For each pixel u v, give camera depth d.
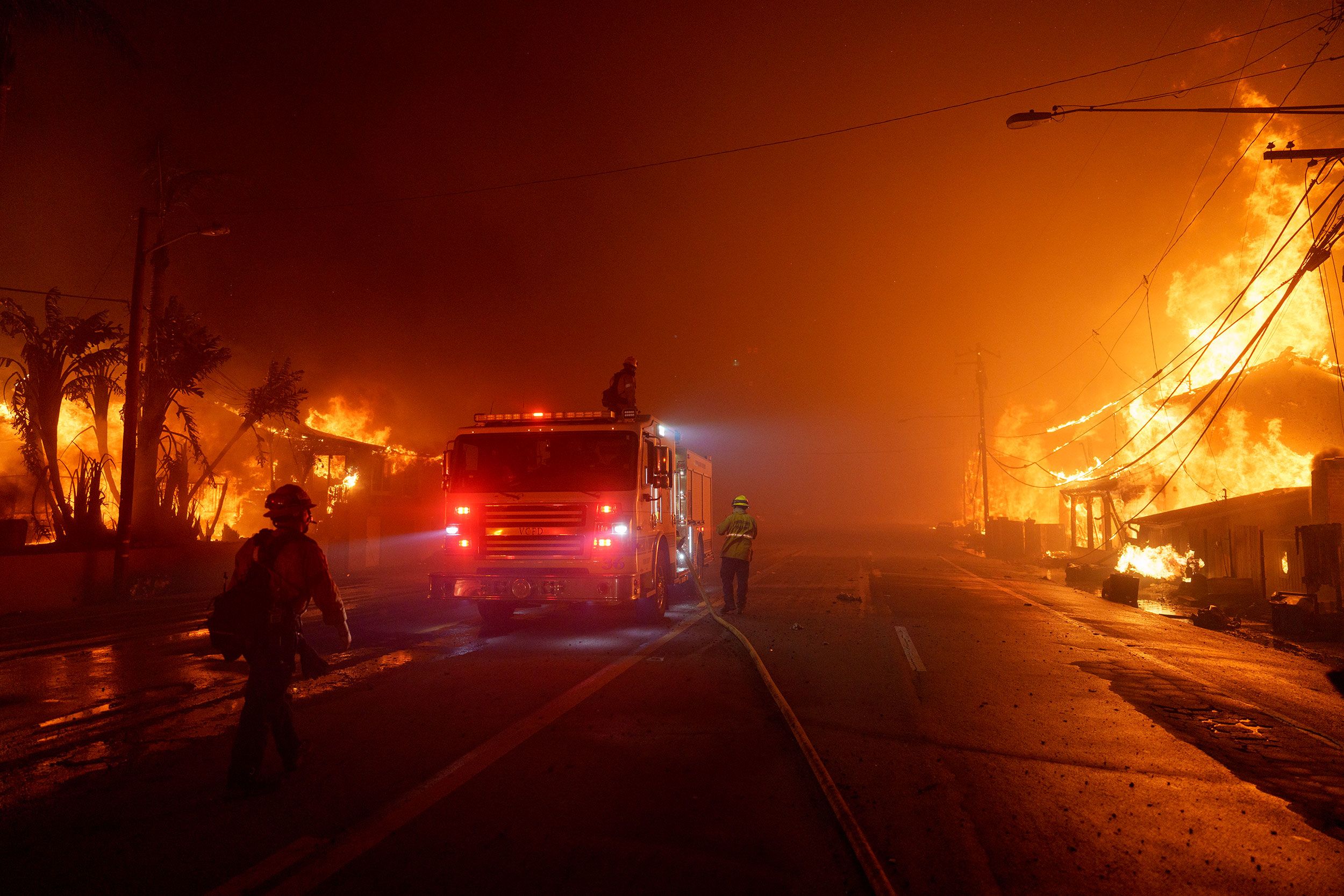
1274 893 3.45
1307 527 13.80
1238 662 9.53
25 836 3.88
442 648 9.38
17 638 10.57
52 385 17.86
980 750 5.46
